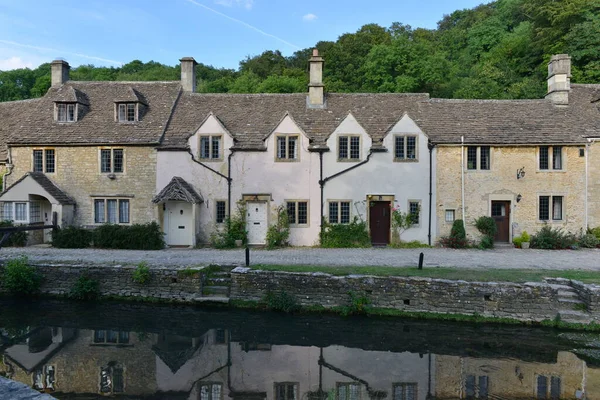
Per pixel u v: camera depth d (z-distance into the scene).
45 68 49.19
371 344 10.89
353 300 12.46
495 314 11.77
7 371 9.34
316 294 12.87
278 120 20.89
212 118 20.44
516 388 8.37
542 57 34.47
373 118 21.58
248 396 8.20
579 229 19.98
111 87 23.52
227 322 12.37
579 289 11.72
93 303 13.84
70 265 14.41
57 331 11.88
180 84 23.69
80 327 12.16
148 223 19.86
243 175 20.34
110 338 11.41
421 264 13.76
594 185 19.95
